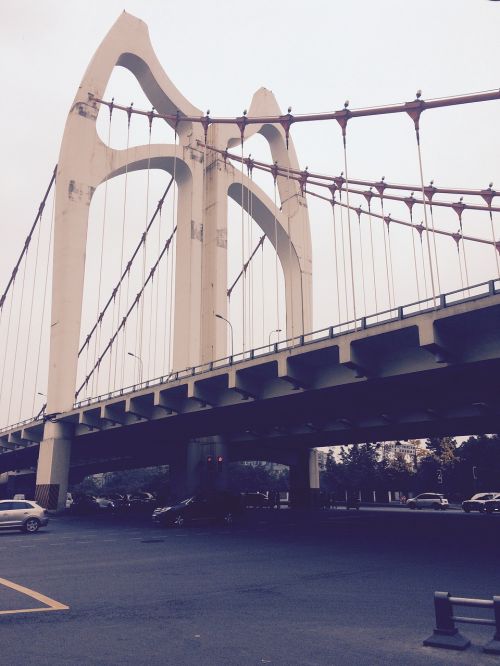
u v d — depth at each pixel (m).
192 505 31.19
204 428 41.06
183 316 54.22
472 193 43.75
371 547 19.72
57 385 48.00
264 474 99.69
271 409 31.34
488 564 15.17
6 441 62.50
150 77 61.16
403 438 44.75
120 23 60.19
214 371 29.11
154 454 62.78
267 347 26.12
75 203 52.72
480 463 70.06
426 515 43.22
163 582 12.15
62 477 46.53
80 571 13.79
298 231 70.25
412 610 9.29
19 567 14.52
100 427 43.47
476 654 6.70
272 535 24.92
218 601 10.05
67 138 54.75
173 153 58.94
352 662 6.42
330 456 87.38
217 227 58.16
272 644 7.20
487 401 26.33
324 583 12.08
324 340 22.84
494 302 17.16
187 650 6.92
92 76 57.19
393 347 21.83
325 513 46.50
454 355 19.42
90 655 6.70
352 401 28.06
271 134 72.56
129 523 34.31
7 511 26.31
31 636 7.57
